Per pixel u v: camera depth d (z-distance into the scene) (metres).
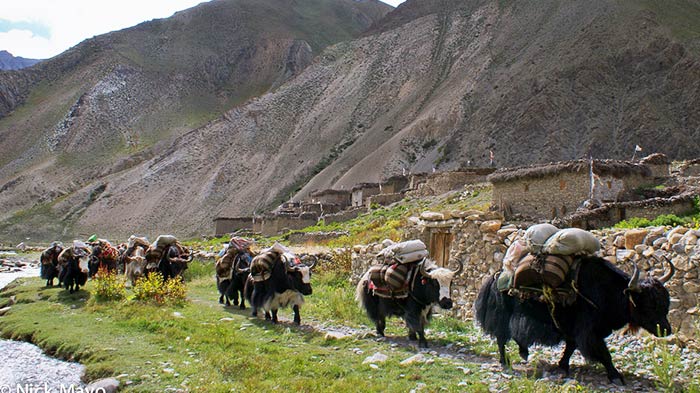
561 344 9.32
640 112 100.94
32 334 12.12
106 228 140.50
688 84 104.44
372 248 16.50
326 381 7.64
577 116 106.56
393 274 10.00
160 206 145.12
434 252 14.13
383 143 134.75
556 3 162.88
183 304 14.67
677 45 113.06
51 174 184.00
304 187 131.75
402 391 7.07
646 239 9.09
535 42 143.12
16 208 166.12
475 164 105.75
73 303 15.98
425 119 129.12
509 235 11.31
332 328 11.62
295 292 12.12
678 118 100.62
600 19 131.38
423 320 9.82
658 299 6.84
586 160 25.08
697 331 7.45
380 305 10.47
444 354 9.06
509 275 7.87
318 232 39.53
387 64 192.62
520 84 120.38
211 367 8.61
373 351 9.34
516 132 107.88
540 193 25.98
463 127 118.56
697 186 22.81
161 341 10.48
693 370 7.27
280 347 9.72
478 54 162.62
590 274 7.27
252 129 176.00
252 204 137.75
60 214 149.00
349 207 65.88
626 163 25.17
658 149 94.38
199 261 26.91
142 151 195.00
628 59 115.25
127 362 9.12
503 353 8.10
